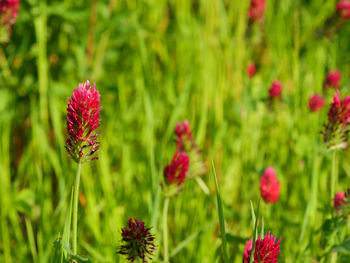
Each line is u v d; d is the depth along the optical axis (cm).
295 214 85
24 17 84
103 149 85
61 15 86
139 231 64
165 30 107
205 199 83
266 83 108
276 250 62
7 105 86
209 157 86
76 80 90
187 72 94
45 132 84
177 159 70
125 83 98
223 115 92
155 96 93
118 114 89
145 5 105
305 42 120
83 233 79
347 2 107
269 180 74
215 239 81
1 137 85
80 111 61
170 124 83
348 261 71
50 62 90
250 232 82
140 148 89
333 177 73
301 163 85
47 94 84
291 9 118
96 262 73
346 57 124
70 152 62
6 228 76
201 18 97
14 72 90
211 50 93
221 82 93
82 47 90
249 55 107
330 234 70
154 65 99
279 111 93
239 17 101
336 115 71
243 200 87
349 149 89
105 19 90
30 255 77
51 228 73
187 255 79
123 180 83
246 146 89
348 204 70
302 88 101
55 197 85
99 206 80
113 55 96
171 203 82
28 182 87
